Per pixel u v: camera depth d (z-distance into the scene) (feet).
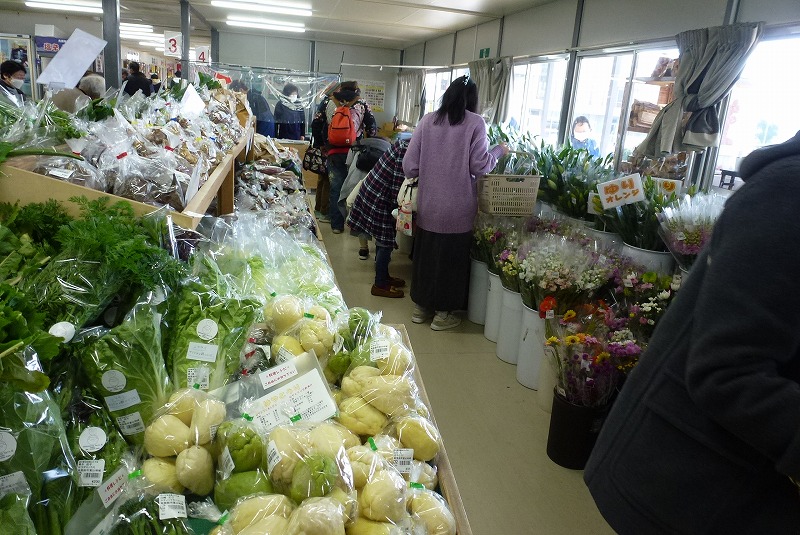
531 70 22.09
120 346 3.24
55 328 3.15
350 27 30.76
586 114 17.84
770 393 2.47
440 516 3.14
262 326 4.24
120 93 7.61
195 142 6.66
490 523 6.50
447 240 11.15
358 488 3.05
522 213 11.42
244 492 2.90
